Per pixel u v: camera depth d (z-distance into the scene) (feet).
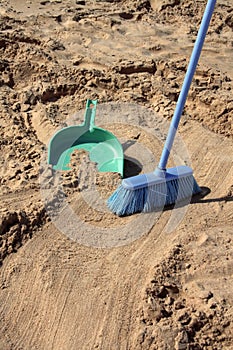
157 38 11.75
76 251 7.29
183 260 7.22
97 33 11.70
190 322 6.61
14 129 8.96
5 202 7.70
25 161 8.40
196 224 7.68
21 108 9.53
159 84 10.15
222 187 8.27
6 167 8.34
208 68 10.65
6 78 10.15
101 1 13.06
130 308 6.77
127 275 7.06
